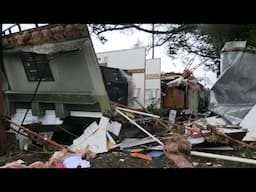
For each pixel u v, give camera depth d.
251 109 6.62
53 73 7.00
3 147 5.99
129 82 9.77
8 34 7.42
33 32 6.85
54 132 7.15
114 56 10.77
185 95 12.32
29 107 7.72
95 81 6.47
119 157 5.32
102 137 6.05
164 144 5.75
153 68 11.19
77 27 6.30
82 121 6.91
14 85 7.83
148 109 10.27
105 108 6.43
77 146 6.04
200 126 6.54
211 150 5.88
